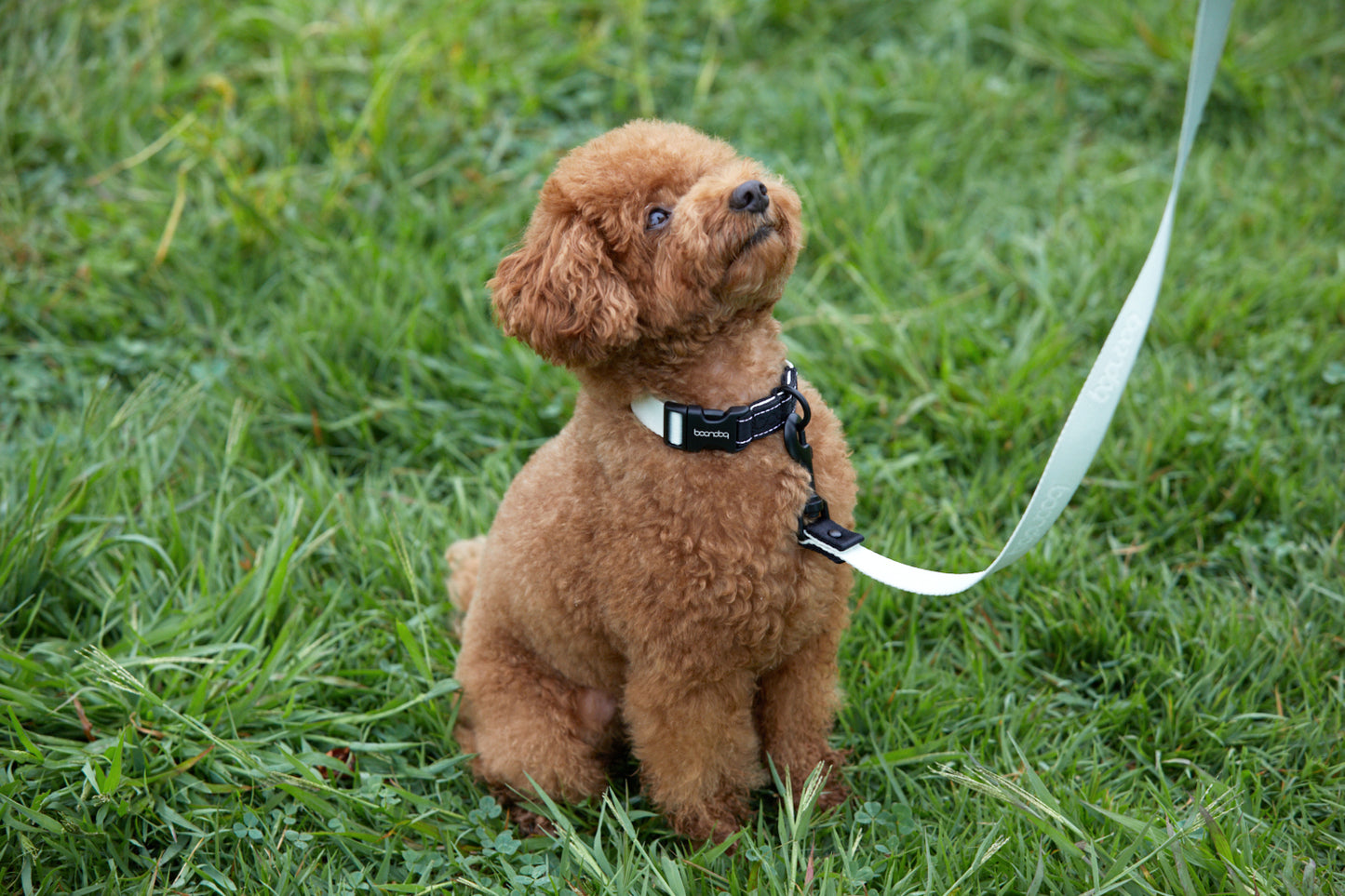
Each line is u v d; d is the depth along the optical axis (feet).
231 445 11.93
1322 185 15.78
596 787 9.33
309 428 13.35
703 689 8.30
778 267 7.76
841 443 8.55
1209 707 9.55
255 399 13.44
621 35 18.99
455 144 17.06
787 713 9.14
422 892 8.21
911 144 16.96
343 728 9.61
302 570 11.07
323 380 13.70
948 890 7.61
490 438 13.15
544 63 18.17
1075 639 10.38
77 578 10.66
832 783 9.32
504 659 9.32
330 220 15.98
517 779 9.17
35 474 10.51
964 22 19.20
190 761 8.84
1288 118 17.30
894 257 15.16
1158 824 8.27
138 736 9.21
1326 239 15.14
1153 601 10.53
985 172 16.97
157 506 11.67
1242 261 14.53
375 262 14.83
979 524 11.71
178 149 16.67
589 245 7.70
